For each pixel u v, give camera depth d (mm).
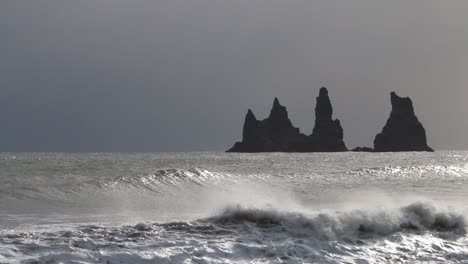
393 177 97812
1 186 58156
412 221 39094
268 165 133875
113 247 28484
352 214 38406
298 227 35438
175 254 27688
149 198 57438
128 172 85312
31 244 27797
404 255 31766
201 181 72250
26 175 74000
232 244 30406
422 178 97312
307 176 91750
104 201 53531
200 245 29828
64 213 44500
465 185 82562
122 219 40875
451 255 32188
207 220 36719
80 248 27797
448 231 38438
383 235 35969
